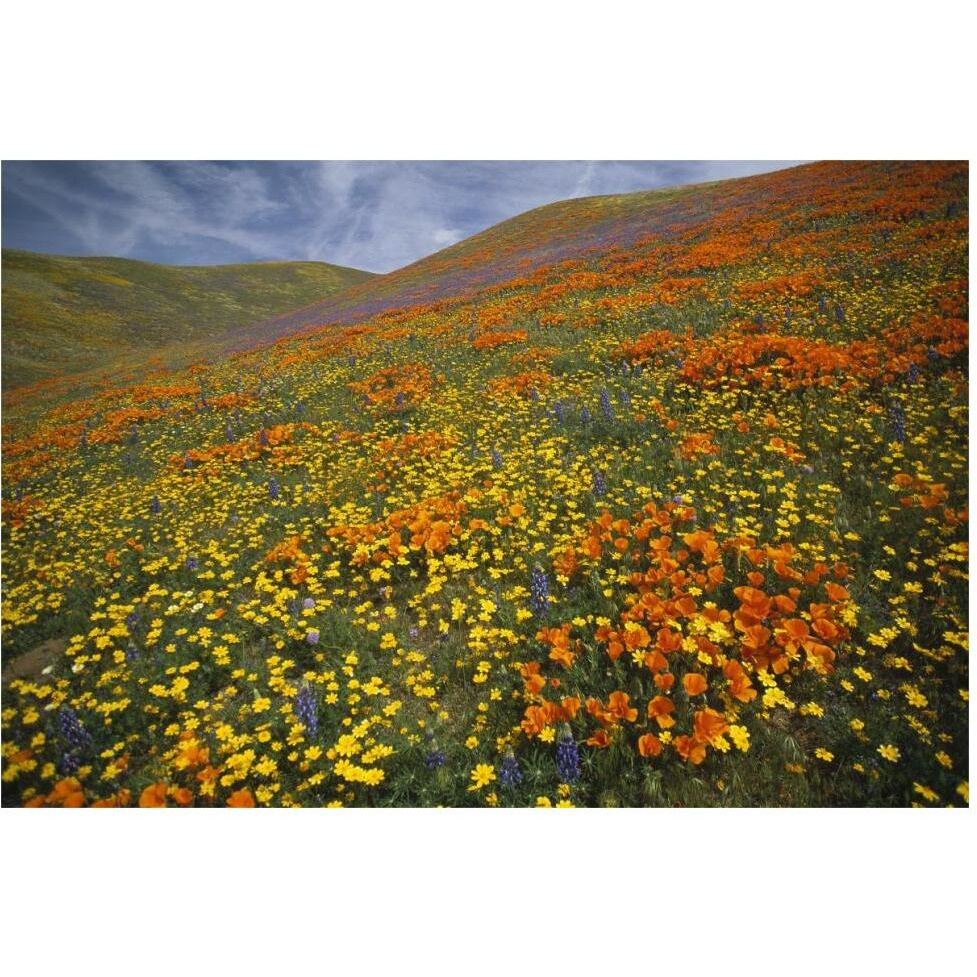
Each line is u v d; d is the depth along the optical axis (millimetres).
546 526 5375
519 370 10250
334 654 4332
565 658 3617
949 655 3586
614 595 4375
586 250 22688
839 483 5387
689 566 4445
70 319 40281
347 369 12953
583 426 7395
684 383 7871
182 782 3465
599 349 10109
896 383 6574
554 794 3201
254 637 4680
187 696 4078
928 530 4430
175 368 23016
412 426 8531
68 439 11766
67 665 4570
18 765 3436
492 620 4367
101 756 3592
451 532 5387
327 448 8438
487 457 6961
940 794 3000
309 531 6039
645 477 6008
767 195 20688
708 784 3166
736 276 12594
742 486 5547
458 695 3881
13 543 7105
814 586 4102
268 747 3635
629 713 3195
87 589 5680
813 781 3145
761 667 3529
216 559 5824
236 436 9953
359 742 3539
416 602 4762
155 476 8742
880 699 3404
